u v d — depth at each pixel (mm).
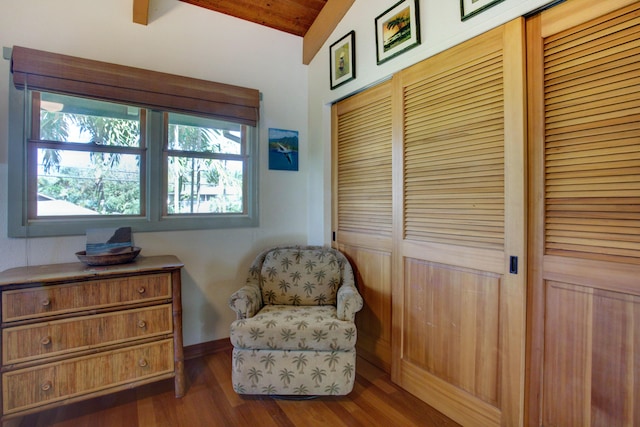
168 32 2270
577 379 1273
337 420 1710
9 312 1518
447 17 1662
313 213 2811
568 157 1280
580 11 1230
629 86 1127
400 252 1999
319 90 2705
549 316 1348
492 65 1487
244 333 1820
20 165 1867
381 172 2152
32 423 1668
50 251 1945
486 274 1544
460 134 1637
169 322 1878
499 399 1498
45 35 1909
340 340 1805
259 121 2641
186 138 2383
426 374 1849
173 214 2348
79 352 1660
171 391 1970
